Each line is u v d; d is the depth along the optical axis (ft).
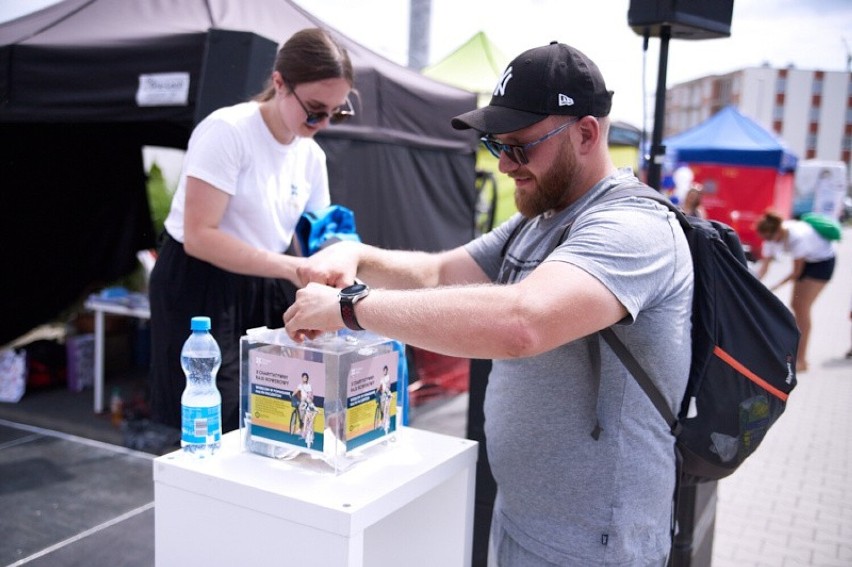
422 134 15.33
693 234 4.36
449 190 16.78
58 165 16.89
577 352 4.09
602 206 4.01
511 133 4.19
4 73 11.23
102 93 10.68
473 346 3.60
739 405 4.39
